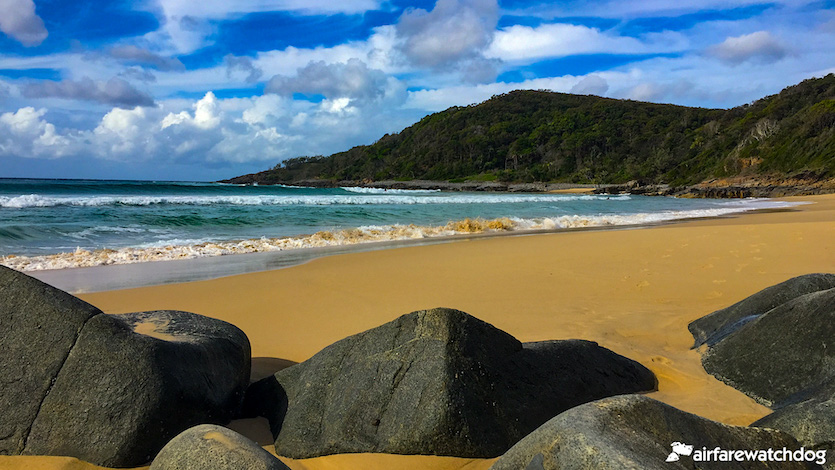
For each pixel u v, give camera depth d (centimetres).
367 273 796
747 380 364
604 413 191
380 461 271
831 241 927
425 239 1333
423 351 297
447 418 272
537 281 723
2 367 286
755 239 990
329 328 515
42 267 898
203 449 202
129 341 292
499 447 274
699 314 548
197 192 4159
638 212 2498
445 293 659
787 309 382
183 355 304
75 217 1659
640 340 475
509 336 330
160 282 768
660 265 800
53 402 279
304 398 318
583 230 1559
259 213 2039
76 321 294
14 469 263
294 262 957
